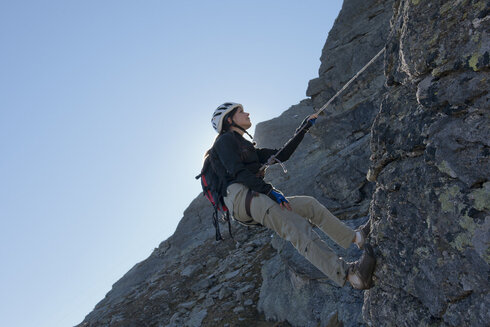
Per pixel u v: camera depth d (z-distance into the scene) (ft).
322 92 33.42
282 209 10.21
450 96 7.36
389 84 9.74
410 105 8.79
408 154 8.68
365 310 10.36
